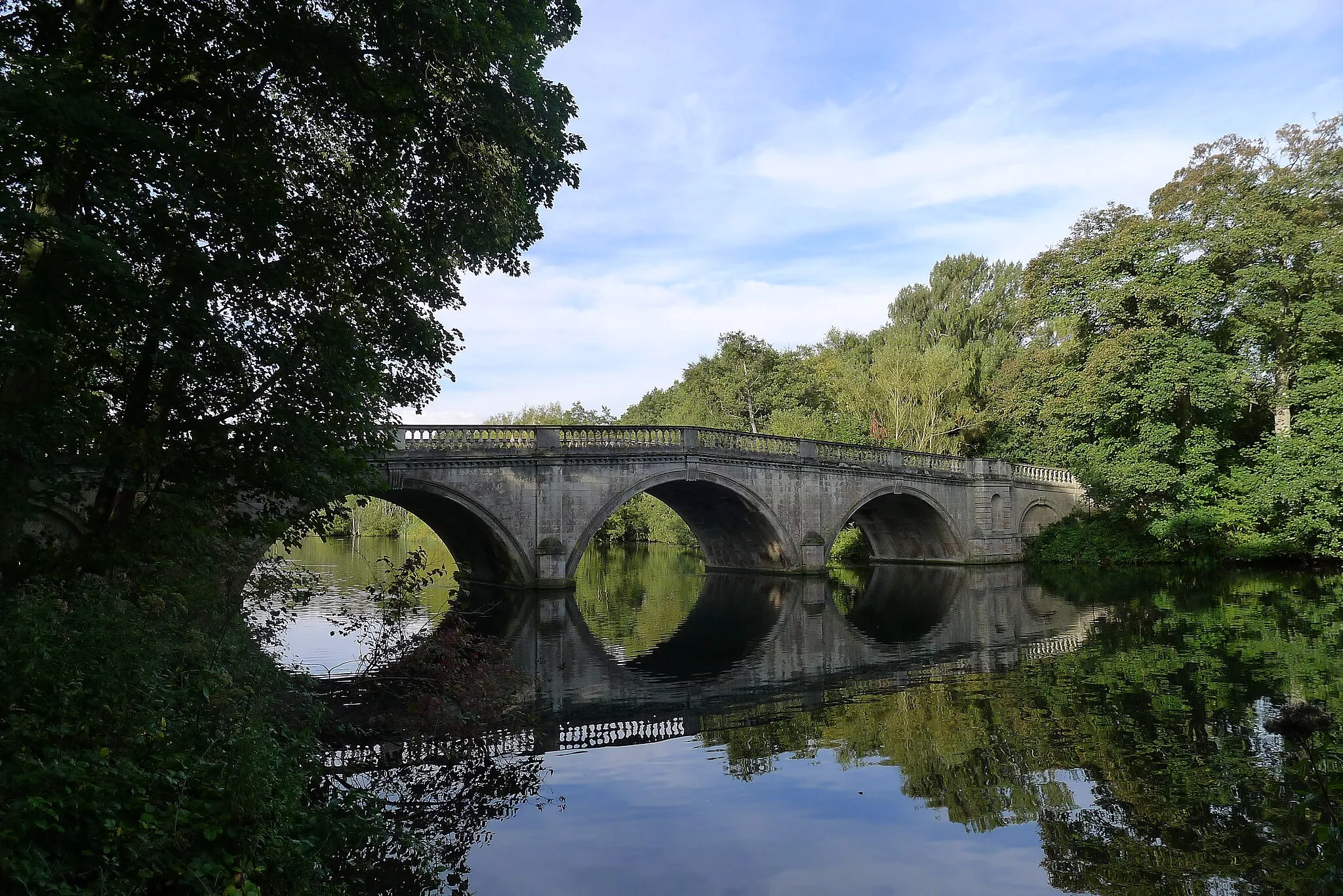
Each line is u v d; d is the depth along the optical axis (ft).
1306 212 104.22
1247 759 33.22
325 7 31.94
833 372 169.99
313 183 35.73
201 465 33.91
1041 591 96.58
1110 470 117.70
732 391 193.06
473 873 24.49
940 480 130.41
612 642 65.10
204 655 26.50
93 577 28.50
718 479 104.83
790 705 44.47
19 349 23.95
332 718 38.27
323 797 28.94
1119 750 34.76
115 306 27.43
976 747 35.88
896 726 39.55
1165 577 107.14
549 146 39.75
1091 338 122.52
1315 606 75.36
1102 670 50.47
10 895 13.99
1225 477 114.01
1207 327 115.24
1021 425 143.74
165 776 18.45
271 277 32.53
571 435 95.09
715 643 64.64
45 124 23.81
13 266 26.21
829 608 85.76
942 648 60.70
